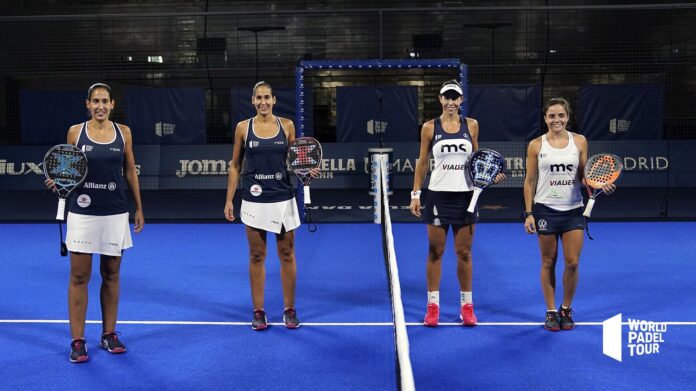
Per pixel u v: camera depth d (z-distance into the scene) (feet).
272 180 17.12
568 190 16.78
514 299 20.48
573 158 16.62
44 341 16.70
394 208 42.98
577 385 13.70
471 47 60.90
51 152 14.44
